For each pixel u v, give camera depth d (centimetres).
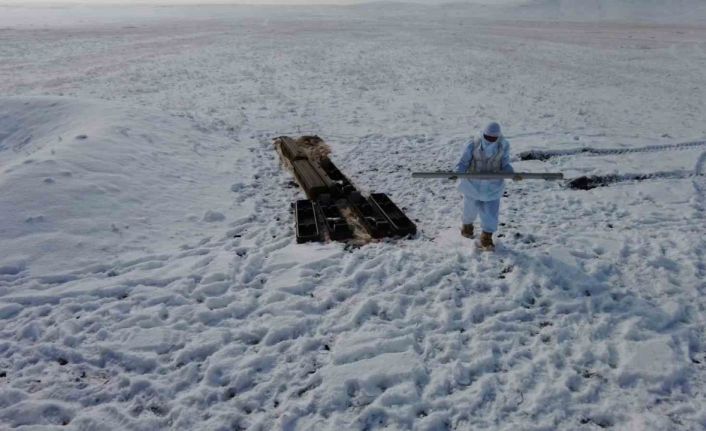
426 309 410
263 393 322
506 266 475
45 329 381
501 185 481
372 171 785
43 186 550
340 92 1517
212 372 338
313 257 490
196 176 711
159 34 3541
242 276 459
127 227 536
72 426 294
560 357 352
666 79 1792
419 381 331
